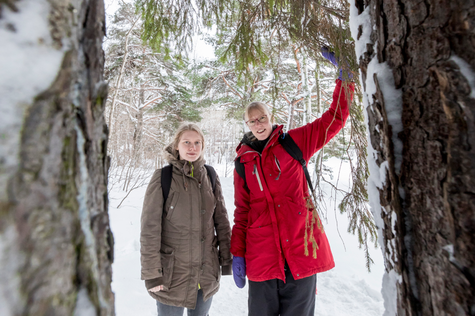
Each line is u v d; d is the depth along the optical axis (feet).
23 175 0.93
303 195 4.55
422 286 1.87
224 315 6.71
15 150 0.91
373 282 8.09
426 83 1.78
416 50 1.86
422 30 1.81
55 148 1.07
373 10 2.29
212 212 4.83
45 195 1.01
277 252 4.27
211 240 4.74
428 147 1.78
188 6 5.17
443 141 1.67
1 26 0.93
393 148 2.06
